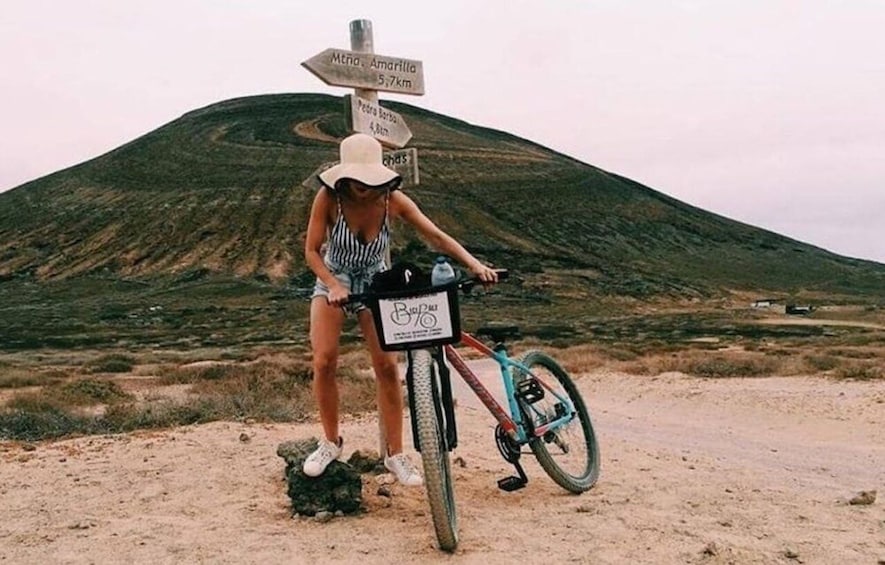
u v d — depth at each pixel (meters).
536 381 5.68
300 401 13.42
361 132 6.53
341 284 5.13
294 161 165.62
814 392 16.30
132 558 4.59
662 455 8.02
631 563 4.36
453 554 4.53
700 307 121.81
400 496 5.75
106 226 144.00
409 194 152.50
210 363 33.50
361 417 11.18
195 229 139.88
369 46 6.75
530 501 5.63
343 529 5.02
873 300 139.38
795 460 9.03
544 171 179.88
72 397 16.08
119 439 8.89
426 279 4.95
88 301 110.88
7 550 4.80
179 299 109.69
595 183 180.12
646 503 5.56
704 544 4.64
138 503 5.75
